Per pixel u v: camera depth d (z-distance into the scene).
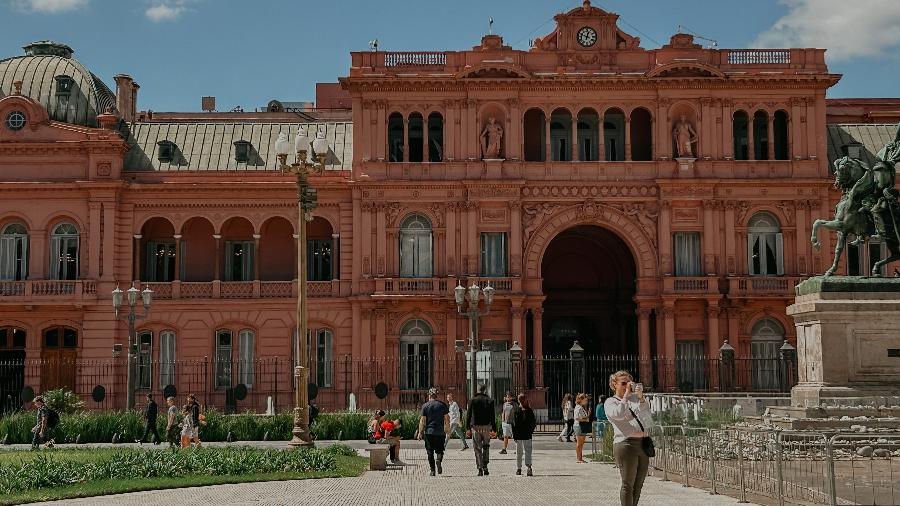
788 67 67.69
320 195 68.44
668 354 65.56
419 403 65.69
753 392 60.53
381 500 24.89
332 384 66.75
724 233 66.88
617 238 72.12
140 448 40.72
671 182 66.44
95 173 67.62
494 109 67.75
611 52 67.75
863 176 34.00
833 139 72.00
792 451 25.73
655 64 67.69
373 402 65.62
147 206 68.44
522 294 65.88
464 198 67.12
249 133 72.12
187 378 67.44
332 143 71.50
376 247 67.06
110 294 66.94
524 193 67.19
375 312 66.50
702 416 34.09
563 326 75.88
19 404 67.06
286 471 31.55
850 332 32.84
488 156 67.12
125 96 75.31
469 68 66.75
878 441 27.95
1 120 67.81
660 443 30.81
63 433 48.50
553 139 68.94
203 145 71.12
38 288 66.75
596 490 26.83
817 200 66.94
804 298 34.28
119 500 25.03
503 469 34.34
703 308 66.50
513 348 56.78
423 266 67.38
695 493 25.53
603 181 67.12
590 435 50.41
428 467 35.16
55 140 67.69
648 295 66.38
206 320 67.88
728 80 66.88
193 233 70.62
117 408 66.19
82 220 67.62
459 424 44.62
